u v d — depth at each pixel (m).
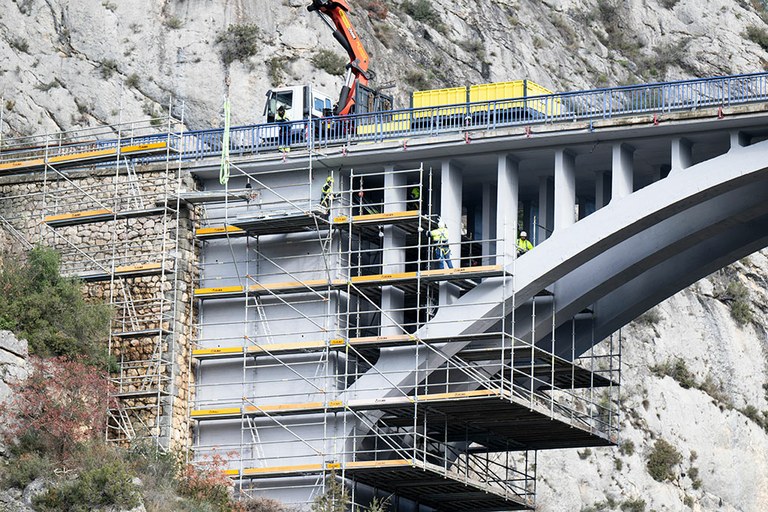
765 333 182.62
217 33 167.75
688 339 174.00
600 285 116.38
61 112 162.12
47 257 117.06
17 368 105.88
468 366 113.69
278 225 117.56
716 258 119.88
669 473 164.38
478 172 120.31
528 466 154.50
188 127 163.50
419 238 114.19
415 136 117.31
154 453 108.00
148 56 165.75
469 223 126.50
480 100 118.38
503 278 113.19
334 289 116.44
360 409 113.38
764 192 112.19
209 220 121.50
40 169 125.38
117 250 120.81
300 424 115.56
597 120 112.75
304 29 170.75
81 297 117.31
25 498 97.44
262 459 112.81
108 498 97.69
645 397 166.88
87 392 108.31
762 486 172.50
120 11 167.50
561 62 198.38
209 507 104.62
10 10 166.62
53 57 165.00
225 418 116.62
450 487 117.88
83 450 103.44
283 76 167.25
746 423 174.25
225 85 165.25
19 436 102.75
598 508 157.25
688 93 112.06
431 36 188.88
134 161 123.44
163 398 115.50
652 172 119.75
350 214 116.56
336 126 120.94
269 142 123.31
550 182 121.88
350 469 111.69
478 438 123.50
